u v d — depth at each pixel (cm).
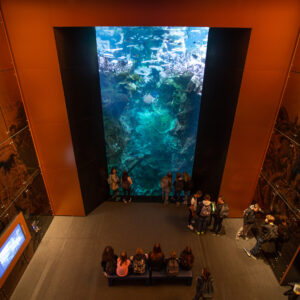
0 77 532
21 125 620
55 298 561
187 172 896
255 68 589
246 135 676
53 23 542
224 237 734
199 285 492
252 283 598
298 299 544
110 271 545
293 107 559
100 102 767
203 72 729
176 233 747
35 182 693
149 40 688
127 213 830
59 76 602
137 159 871
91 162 784
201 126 801
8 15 534
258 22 536
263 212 683
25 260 624
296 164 537
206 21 535
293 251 538
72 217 809
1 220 525
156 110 786
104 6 524
